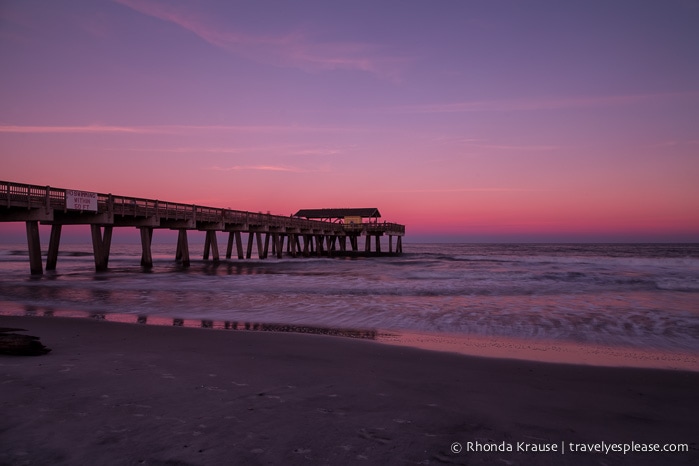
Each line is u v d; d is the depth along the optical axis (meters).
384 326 11.29
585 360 7.96
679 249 90.88
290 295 16.97
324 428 4.37
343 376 6.45
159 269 30.36
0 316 11.66
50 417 4.43
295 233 47.28
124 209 25.95
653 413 5.24
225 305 14.48
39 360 6.75
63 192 22.05
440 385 6.14
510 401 5.54
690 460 3.96
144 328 10.10
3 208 21.25
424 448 4.02
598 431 4.62
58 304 14.55
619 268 30.94
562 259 43.50
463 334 10.38
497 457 3.90
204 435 4.10
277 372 6.55
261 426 4.36
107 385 5.52
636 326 11.30
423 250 103.19
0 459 3.55
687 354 8.58
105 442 3.89
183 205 30.86
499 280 22.50
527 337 10.07
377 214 62.72
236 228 38.50
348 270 30.34
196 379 5.96
